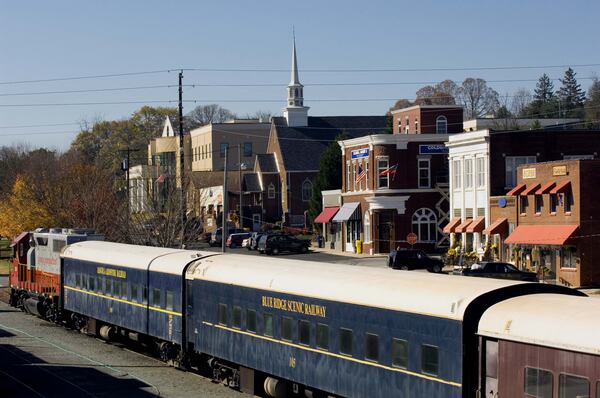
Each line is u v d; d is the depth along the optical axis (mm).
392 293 26922
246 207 151375
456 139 92625
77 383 39344
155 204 81312
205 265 39375
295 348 31812
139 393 36844
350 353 28688
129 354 47594
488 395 23078
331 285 30031
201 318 39000
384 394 27016
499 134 87062
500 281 25281
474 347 23672
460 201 92438
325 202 120812
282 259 37344
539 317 21672
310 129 159000
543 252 76375
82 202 89562
